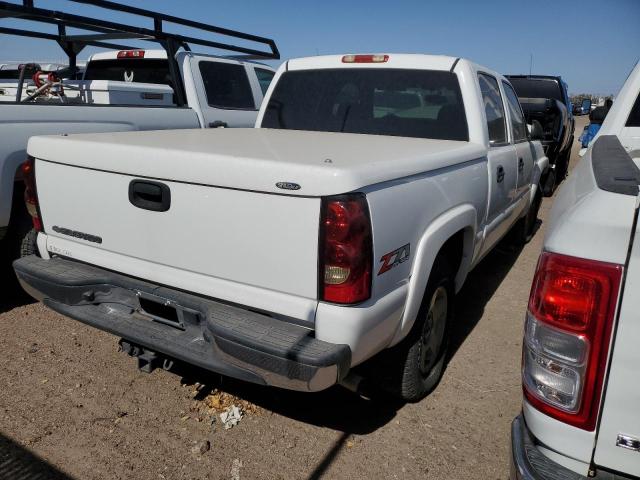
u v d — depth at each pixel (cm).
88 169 280
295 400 329
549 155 1022
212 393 332
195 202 247
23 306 452
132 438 289
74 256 298
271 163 227
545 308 167
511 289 540
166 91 624
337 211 219
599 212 157
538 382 173
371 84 434
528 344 177
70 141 285
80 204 288
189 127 609
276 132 405
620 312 153
